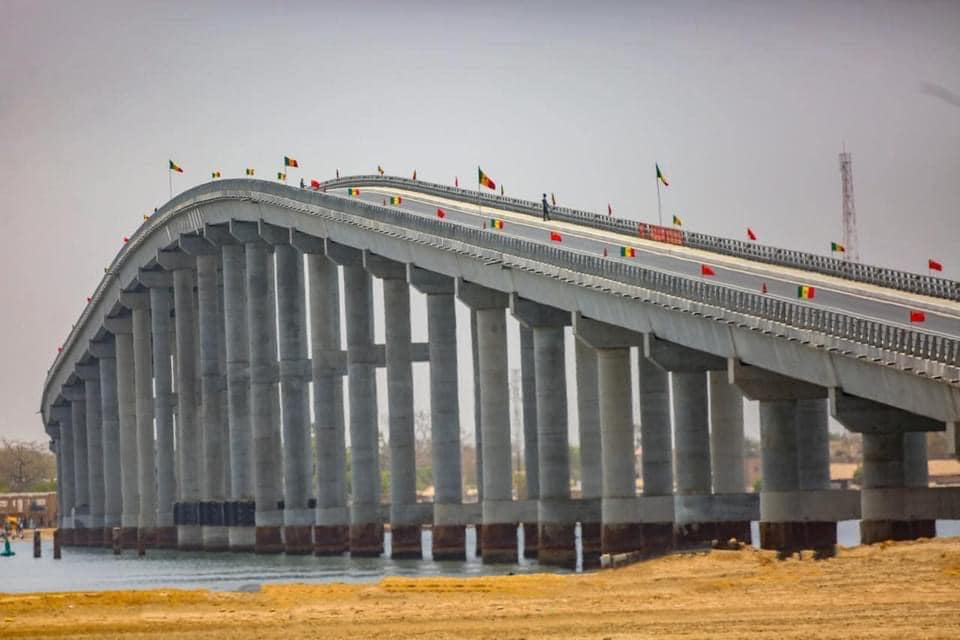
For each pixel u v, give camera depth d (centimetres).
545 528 12300
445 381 13800
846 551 8281
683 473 10975
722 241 12600
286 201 15500
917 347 7981
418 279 13762
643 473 11631
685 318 10138
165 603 7050
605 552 11362
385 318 14550
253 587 8575
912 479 9581
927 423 8688
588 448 12462
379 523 15112
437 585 7444
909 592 6381
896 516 8762
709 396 11238
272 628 6106
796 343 9006
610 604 6475
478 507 13600
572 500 12288
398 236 13638
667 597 6662
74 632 6184
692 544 10438
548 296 11819
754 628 5591
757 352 9394
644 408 11662
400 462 14388
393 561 13962
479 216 15250
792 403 9588
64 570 14688
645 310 10619
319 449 15512
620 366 11412
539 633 5697
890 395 8306
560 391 12406
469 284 13025
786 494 9506
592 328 11431
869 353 8300
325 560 14700
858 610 5934
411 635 5769
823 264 11406
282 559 15250
